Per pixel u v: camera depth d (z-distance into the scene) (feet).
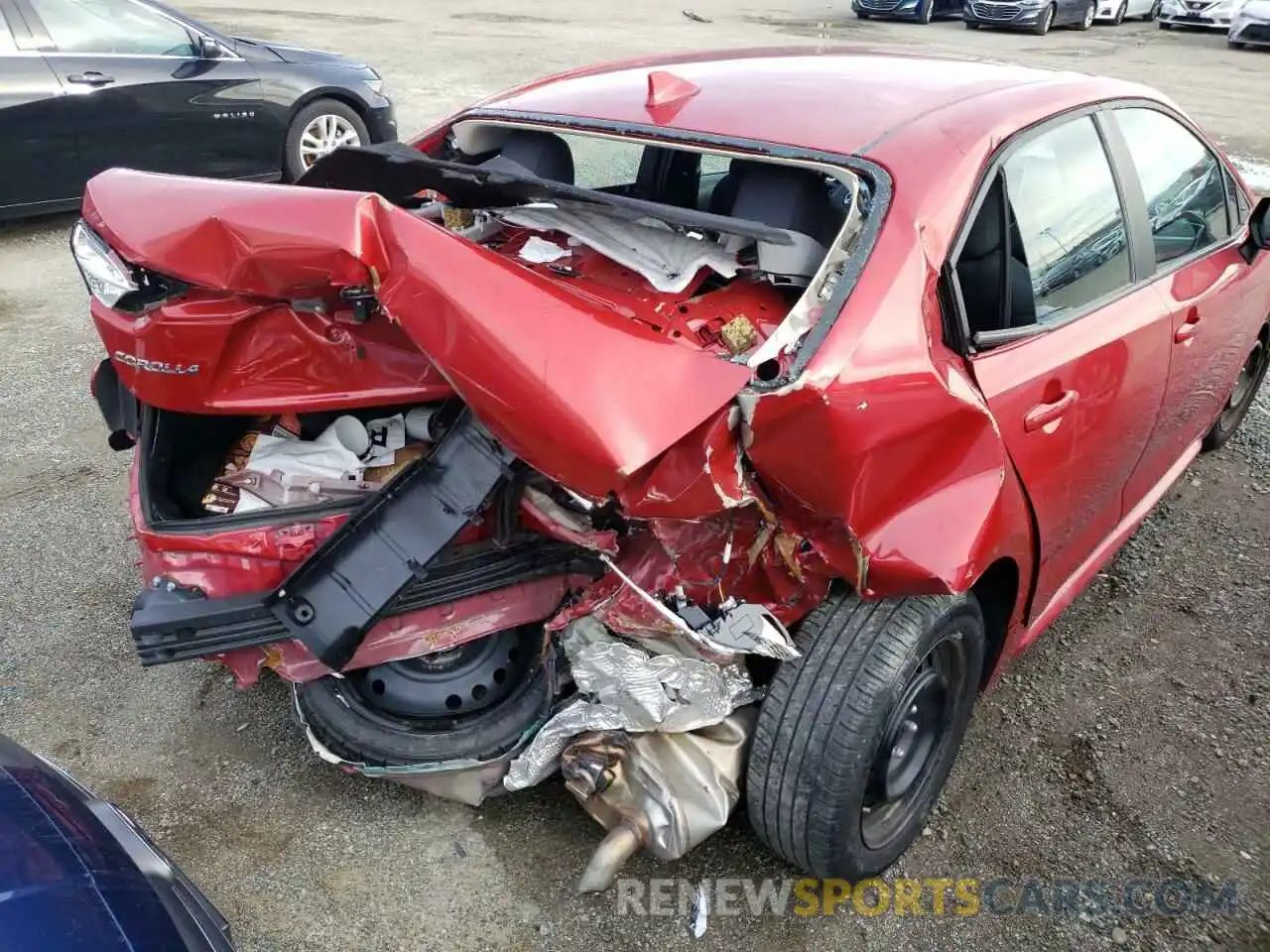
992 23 56.95
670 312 7.36
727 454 6.00
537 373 5.78
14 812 5.74
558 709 7.86
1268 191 23.84
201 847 8.13
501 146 10.09
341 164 8.98
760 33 50.34
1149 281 9.87
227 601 6.98
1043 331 8.16
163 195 6.95
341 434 7.91
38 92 20.63
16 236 23.30
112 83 21.39
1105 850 8.37
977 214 7.57
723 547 6.77
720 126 8.00
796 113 8.01
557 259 8.30
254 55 23.68
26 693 9.72
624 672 7.24
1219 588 11.76
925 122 7.80
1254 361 14.30
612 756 7.29
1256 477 14.23
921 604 7.25
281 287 6.52
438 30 46.83
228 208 6.48
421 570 6.78
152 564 7.20
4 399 15.53
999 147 7.90
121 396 8.95
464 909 7.64
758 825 7.49
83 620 10.78
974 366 7.32
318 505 7.36
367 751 7.89
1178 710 9.88
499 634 8.20
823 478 6.29
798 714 7.07
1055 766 9.21
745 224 6.46
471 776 7.99
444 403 7.89
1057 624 11.13
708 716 7.24
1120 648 10.77
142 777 8.80
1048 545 8.73
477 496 6.82
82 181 21.86
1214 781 9.05
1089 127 9.27
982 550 6.89
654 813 7.18
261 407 7.43
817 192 7.63
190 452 8.13
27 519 12.51
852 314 6.45
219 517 7.22
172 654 6.97
